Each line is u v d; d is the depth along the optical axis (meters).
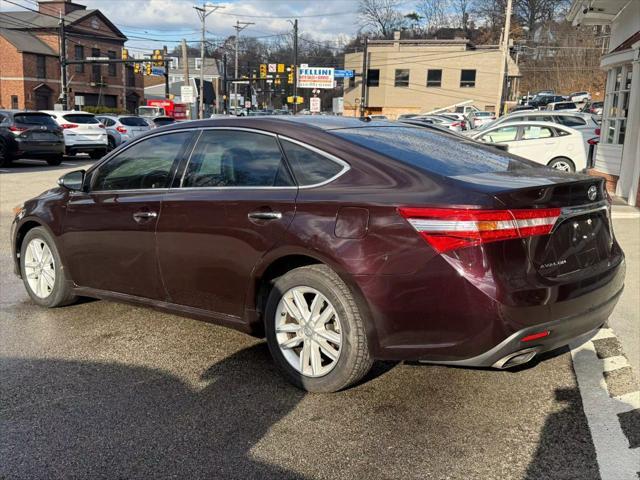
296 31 45.88
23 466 2.93
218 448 3.08
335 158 3.61
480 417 3.38
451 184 3.21
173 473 2.87
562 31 72.50
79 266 4.84
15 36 53.81
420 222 3.13
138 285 4.44
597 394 3.65
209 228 3.90
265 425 3.30
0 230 8.87
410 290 3.15
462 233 3.04
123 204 4.43
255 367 4.06
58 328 4.79
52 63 55.47
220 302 3.97
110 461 2.97
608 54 13.02
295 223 3.51
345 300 3.39
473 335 3.05
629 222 9.16
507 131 15.22
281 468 2.91
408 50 50.72
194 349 4.38
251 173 3.89
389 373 3.95
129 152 4.62
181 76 89.19
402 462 2.95
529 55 77.38
